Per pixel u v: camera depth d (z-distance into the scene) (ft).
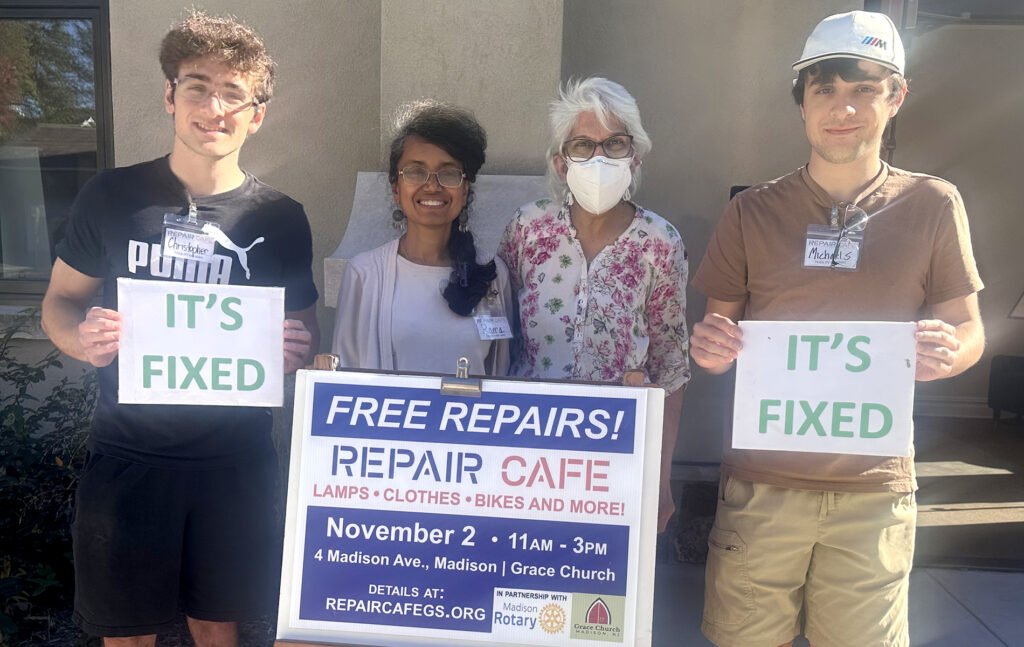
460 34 11.60
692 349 7.00
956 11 20.42
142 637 7.50
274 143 12.98
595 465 6.42
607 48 12.89
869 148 6.82
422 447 6.48
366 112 12.96
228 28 6.94
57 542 10.80
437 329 7.58
